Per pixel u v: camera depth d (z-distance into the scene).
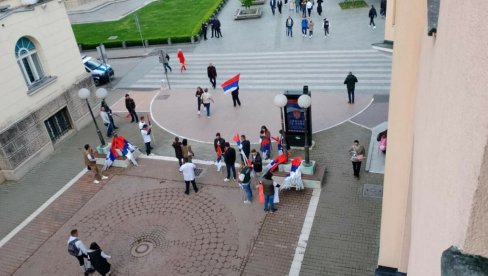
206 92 18.55
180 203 13.40
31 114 16.42
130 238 12.21
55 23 17.73
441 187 1.88
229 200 13.22
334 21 29.41
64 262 11.73
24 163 16.17
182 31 31.02
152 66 26.09
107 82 24.38
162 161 15.86
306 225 11.80
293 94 14.45
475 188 1.26
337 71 21.78
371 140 15.26
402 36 6.53
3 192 15.38
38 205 14.37
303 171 13.34
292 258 10.81
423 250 2.39
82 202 14.13
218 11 36.62
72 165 16.48
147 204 13.56
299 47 25.67
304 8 31.14
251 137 16.73
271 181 11.77
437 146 2.21
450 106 1.83
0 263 12.03
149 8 40.38
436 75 2.72
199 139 17.12
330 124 16.92
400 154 7.71
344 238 11.20
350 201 12.48
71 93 18.67
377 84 19.91
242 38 28.81
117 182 14.90
